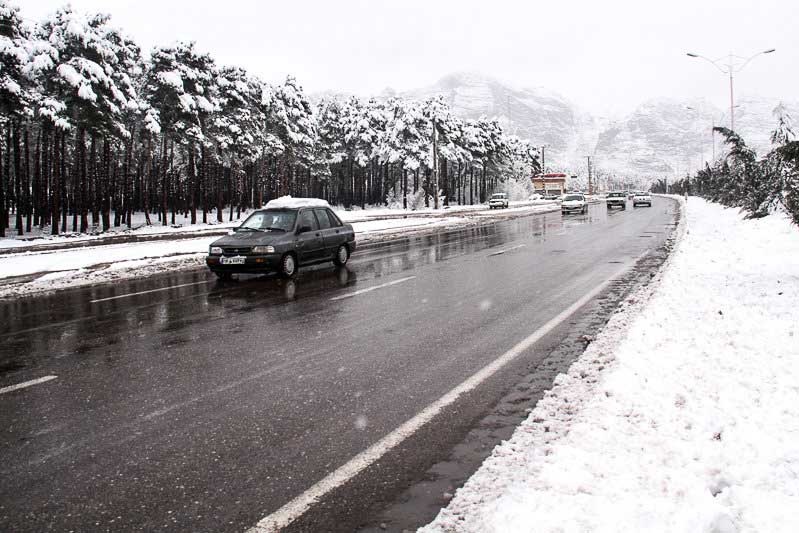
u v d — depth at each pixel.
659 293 8.68
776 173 20.80
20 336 7.23
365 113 76.19
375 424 4.32
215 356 6.20
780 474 3.08
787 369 4.76
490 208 64.56
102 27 38.16
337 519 3.05
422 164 71.25
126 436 4.10
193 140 44.00
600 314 8.06
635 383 4.68
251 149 53.66
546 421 4.23
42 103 32.88
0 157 35.09
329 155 76.00
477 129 93.25
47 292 10.90
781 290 8.02
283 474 3.55
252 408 4.65
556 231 24.92
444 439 4.05
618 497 2.98
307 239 13.05
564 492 3.08
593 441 3.68
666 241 18.69
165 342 6.83
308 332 7.29
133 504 3.19
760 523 2.63
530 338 6.82
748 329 6.11
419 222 34.59
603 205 62.66
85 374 5.57
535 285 10.70
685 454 3.43
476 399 4.83
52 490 3.35
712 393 4.36
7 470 3.59
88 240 25.19
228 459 3.75
